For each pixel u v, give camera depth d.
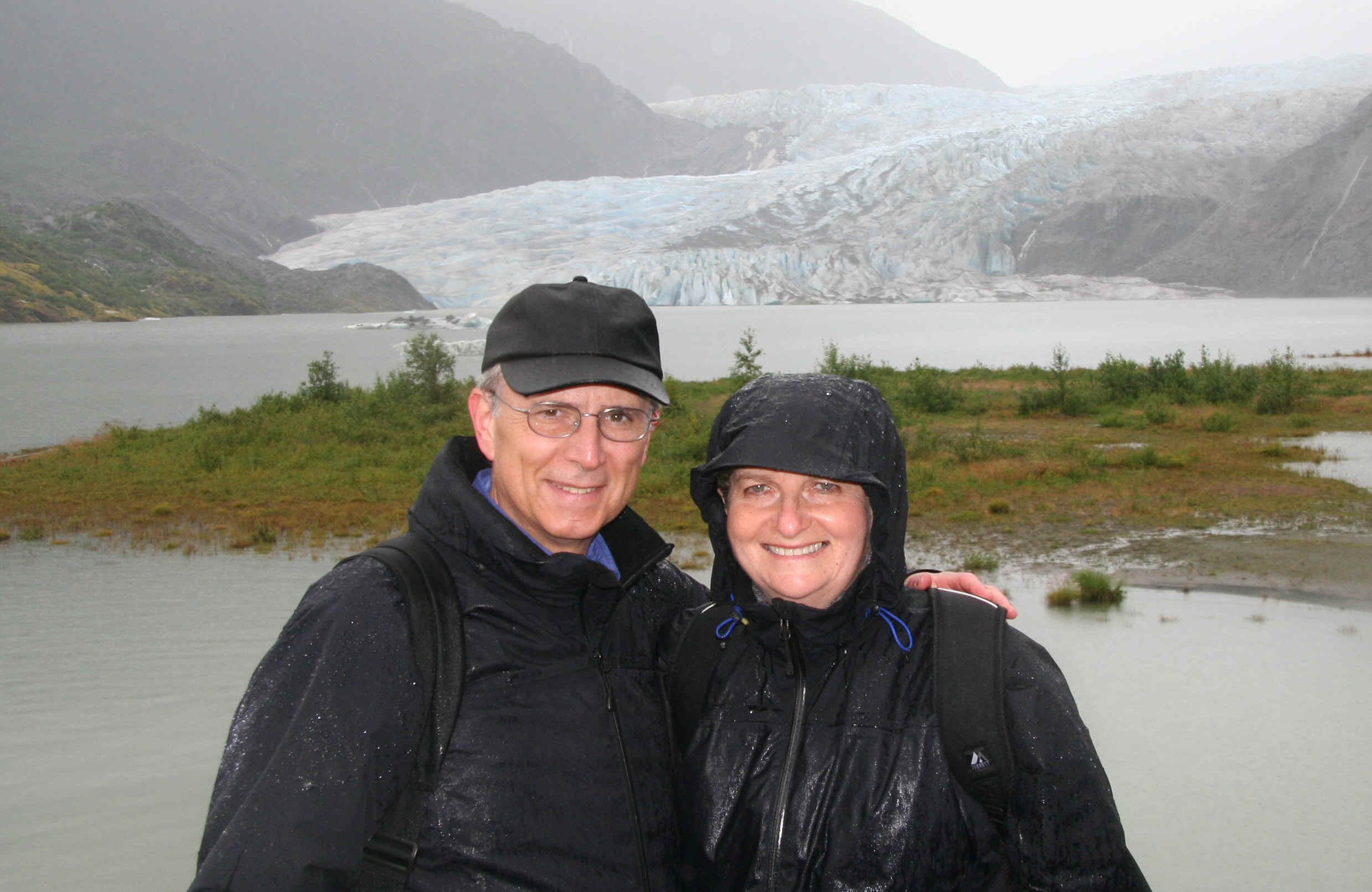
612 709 1.76
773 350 85.31
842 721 1.75
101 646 8.04
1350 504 13.71
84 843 4.86
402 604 1.64
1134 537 12.27
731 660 1.88
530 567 1.70
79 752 5.91
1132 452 18.06
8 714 6.46
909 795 1.68
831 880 1.69
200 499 15.95
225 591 9.96
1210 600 9.36
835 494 1.78
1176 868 4.66
